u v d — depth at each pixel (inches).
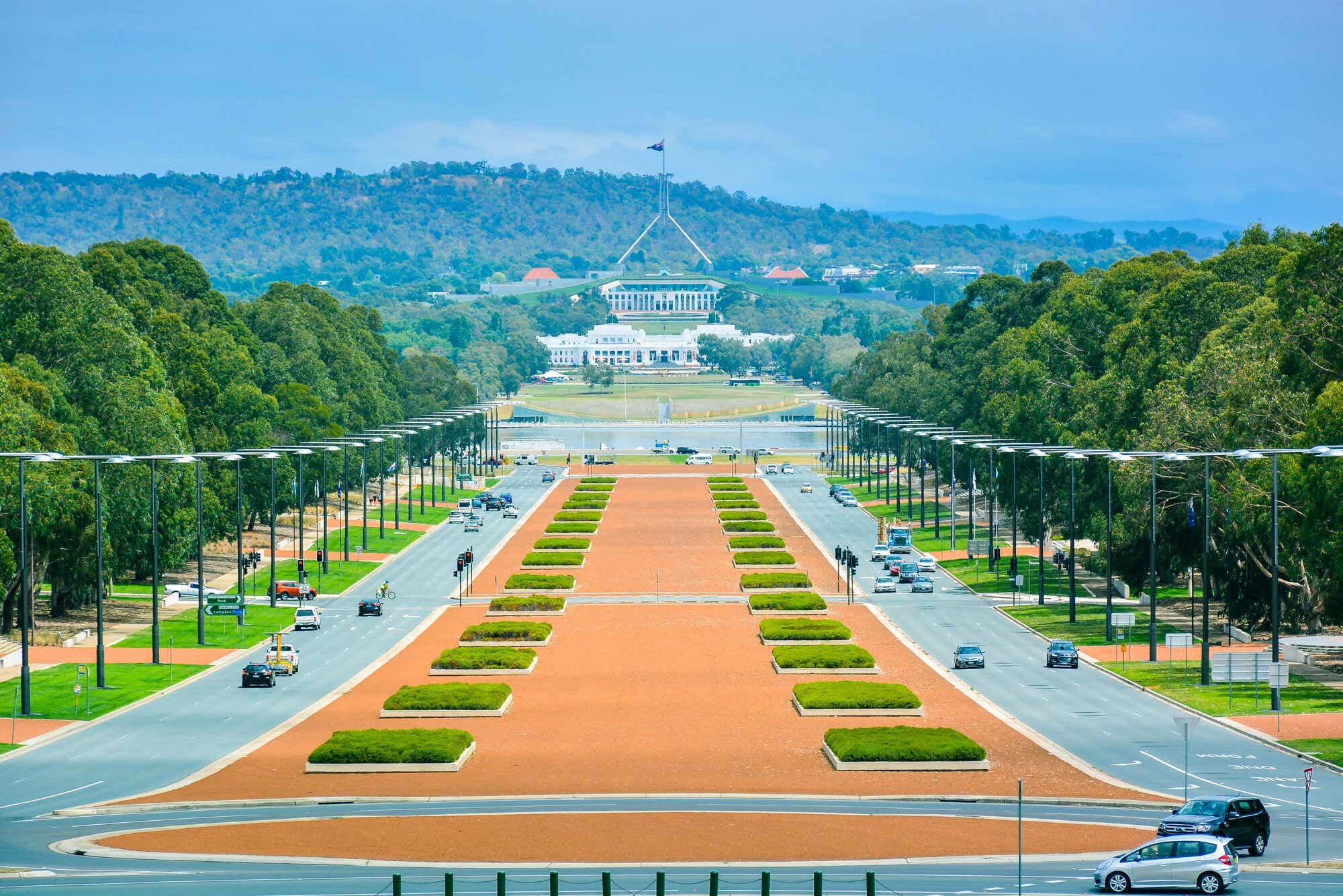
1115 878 5398.6
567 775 7603.4
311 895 5413.4
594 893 5452.8
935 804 7007.9
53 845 6240.2
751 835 6373.0
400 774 7647.6
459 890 5492.1
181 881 5634.8
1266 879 5511.8
